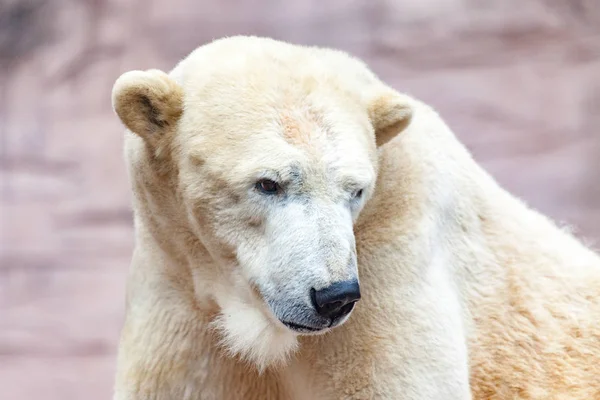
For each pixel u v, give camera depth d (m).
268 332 7.72
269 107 7.29
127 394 8.24
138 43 30.08
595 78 27.44
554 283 8.84
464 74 28.25
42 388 21.81
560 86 27.45
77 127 28.64
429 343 7.69
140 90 7.59
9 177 27.50
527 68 27.94
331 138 7.21
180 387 8.20
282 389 8.38
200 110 7.50
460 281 8.42
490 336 8.54
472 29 28.88
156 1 30.48
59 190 27.12
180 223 7.84
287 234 7.07
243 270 7.43
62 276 24.98
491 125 27.23
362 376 7.77
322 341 7.85
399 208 7.86
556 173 25.98
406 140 8.13
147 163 7.84
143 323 8.24
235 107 7.36
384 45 29.25
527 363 8.61
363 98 7.81
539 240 8.97
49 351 22.95
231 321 7.82
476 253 8.53
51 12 30.47
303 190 7.11
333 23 29.77
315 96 7.38
